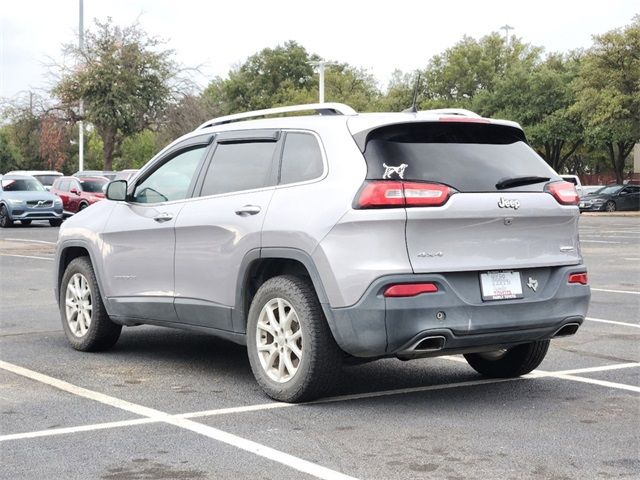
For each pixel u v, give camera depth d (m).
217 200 6.92
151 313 7.50
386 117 6.18
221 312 6.81
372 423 5.76
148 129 47.44
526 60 64.75
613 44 47.47
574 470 4.79
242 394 6.59
